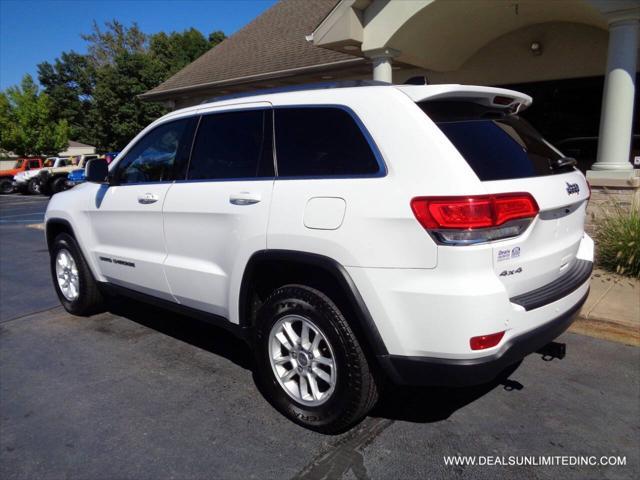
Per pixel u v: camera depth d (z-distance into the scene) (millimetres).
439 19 7988
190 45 40719
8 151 39219
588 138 8727
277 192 3168
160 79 29453
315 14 14898
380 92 2955
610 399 3504
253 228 3238
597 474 2756
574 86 8773
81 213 4863
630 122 6523
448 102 2998
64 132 40281
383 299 2705
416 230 2592
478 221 2498
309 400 3170
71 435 3225
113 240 4547
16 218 15867
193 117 3971
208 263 3656
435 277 2566
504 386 3703
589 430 3156
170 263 3920
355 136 2951
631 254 5672
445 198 2529
